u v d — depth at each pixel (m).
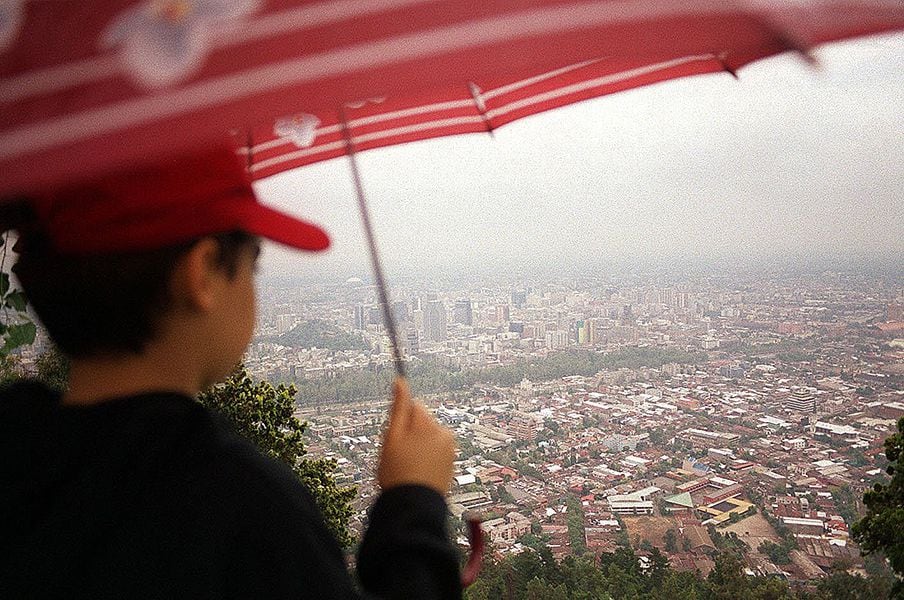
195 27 0.35
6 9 0.37
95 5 0.36
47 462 0.61
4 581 0.58
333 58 0.34
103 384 0.64
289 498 0.65
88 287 0.59
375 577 0.69
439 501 0.75
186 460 0.62
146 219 0.56
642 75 1.06
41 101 0.35
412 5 0.35
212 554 0.60
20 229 0.62
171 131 0.33
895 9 0.38
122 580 0.58
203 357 0.65
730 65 0.94
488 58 0.33
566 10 0.33
